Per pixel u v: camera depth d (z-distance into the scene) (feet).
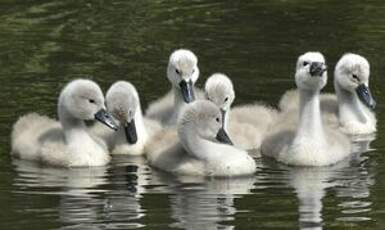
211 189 56.70
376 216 51.85
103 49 79.71
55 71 74.69
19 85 72.08
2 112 67.46
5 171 60.08
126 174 59.77
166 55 78.02
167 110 67.77
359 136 66.85
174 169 60.03
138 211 52.75
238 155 59.82
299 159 61.41
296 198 54.75
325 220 51.42
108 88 70.95
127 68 75.25
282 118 66.39
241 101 69.67
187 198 55.06
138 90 71.20
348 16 88.28
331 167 60.80
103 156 61.98
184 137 60.34
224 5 92.43
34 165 61.41
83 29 84.99
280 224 50.98
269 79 73.26
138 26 85.87
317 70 61.36
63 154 61.36
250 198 54.90
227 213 52.31
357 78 67.67
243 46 80.38
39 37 82.89
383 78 73.56
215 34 83.41
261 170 60.64
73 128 62.18
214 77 64.95
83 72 74.43
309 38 82.33
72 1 94.22
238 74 74.18
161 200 54.60
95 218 51.75
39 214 52.37
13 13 89.86
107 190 56.49
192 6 92.38
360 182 57.57
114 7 92.27
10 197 55.11
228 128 65.16
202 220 51.44
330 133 64.03
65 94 61.98
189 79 67.00
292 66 75.66
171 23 86.74
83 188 56.75
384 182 57.41
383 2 92.58
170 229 50.21
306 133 61.98
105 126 65.77
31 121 64.49
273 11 90.07
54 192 55.98
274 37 82.53
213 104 60.64
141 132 64.49
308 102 62.08
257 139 65.36
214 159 59.57
